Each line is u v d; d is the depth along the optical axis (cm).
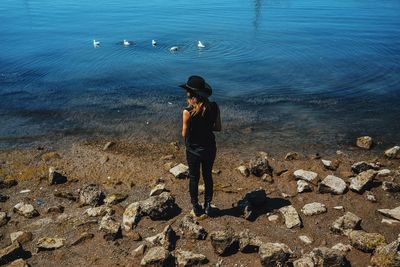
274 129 1132
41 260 618
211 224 690
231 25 2798
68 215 736
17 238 666
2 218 723
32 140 1084
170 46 2153
